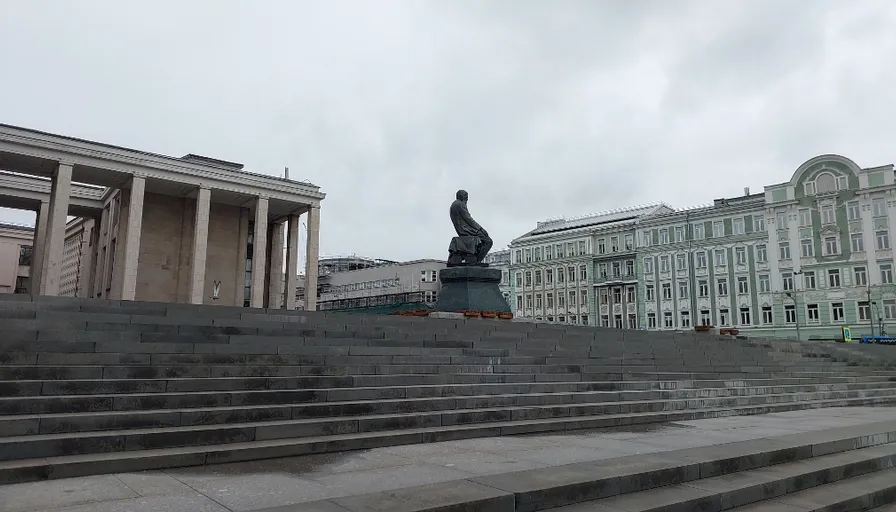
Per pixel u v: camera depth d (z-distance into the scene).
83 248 51.91
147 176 38.22
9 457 6.29
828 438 8.68
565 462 7.25
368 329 14.42
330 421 8.41
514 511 5.21
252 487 5.89
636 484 6.10
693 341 20.72
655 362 16.42
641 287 58.53
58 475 6.14
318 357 11.05
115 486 5.85
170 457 6.73
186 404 8.28
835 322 47.06
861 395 17.94
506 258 77.81
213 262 43.75
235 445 7.41
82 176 38.47
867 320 45.69
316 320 15.01
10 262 54.16
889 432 9.61
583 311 63.12
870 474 7.86
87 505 5.18
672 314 56.16
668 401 12.52
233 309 14.30
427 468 6.86
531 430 9.83
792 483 6.82
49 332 9.73
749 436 9.52
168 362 9.63
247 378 9.26
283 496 5.56
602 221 66.06
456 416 9.68
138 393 8.36
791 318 49.34
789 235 50.09
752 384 16.28
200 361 9.88
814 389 17.44
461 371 12.32
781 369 19.64
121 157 37.31
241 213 45.66
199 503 5.29
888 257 45.28
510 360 13.53
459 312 20.69
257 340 11.57
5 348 8.84
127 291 36.66
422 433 8.71
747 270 52.09
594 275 62.72
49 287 34.50
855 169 47.47
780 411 14.16
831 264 47.75
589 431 10.12
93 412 7.58
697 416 12.29
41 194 42.06
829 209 48.44
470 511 4.96
